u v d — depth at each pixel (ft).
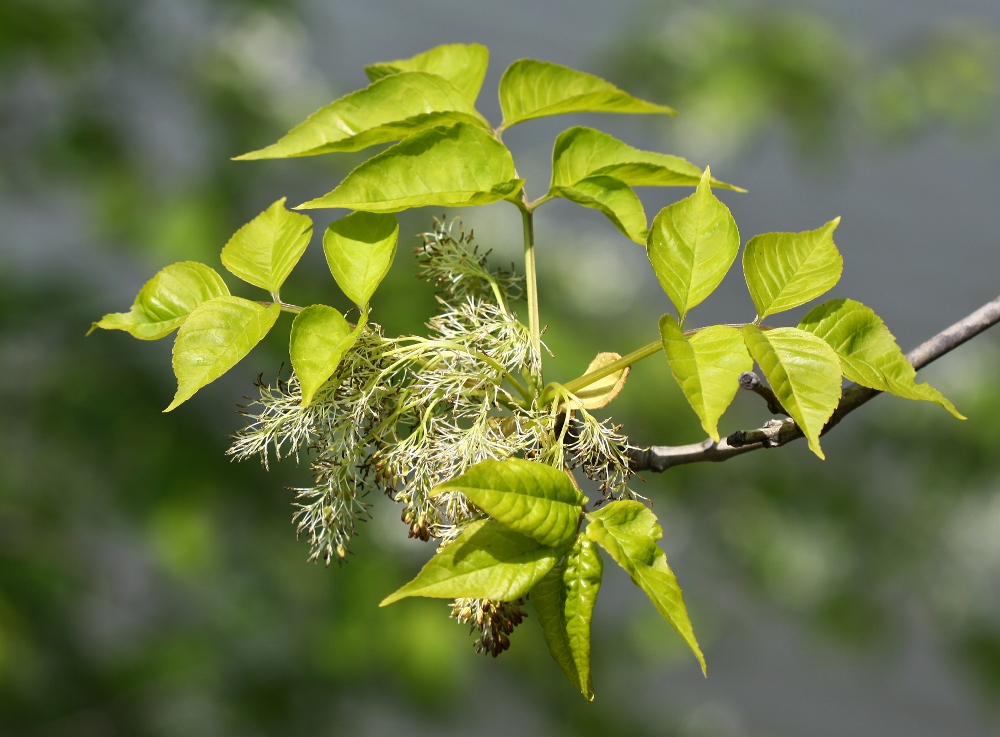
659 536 4.09
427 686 14.64
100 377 14.25
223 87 16.60
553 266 17.21
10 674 13.32
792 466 19.11
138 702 15.43
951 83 16.08
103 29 16.60
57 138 16.25
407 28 23.52
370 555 15.01
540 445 4.84
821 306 4.52
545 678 18.07
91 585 15.57
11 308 14.69
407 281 14.78
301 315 4.57
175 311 4.94
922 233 25.58
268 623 16.51
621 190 5.55
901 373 4.40
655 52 15.75
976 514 18.15
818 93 15.21
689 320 20.89
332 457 4.85
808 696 23.07
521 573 3.95
